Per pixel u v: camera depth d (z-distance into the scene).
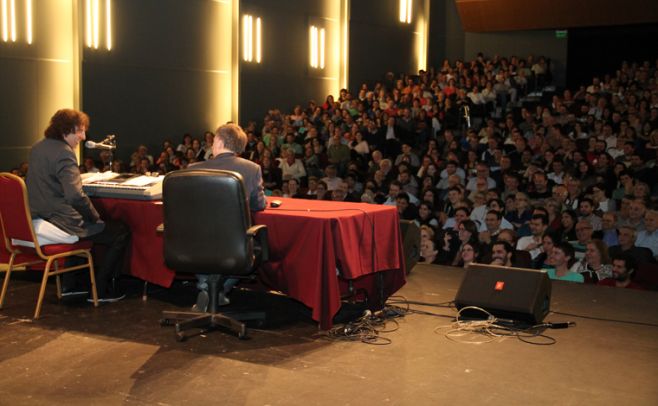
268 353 3.31
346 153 10.46
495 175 8.39
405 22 16.11
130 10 10.73
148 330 3.64
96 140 10.34
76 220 3.91
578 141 9.68
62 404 2.69
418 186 8.59
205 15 11.95
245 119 12.58
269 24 12.92
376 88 13.96
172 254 3.43
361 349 3.39
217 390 2.84
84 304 4.14
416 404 2.71
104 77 10.41
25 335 3.54
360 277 3.95
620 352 3.38
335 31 14.48
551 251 5.17
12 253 3.94
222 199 3.30
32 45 9.62
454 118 12.27
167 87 11.39
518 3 15.19
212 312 3.64
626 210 6.07
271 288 3.82
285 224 3.63
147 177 4.33
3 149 9.37
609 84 12.64
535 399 2.78
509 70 14.31
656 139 8.73
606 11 14.48
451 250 5.91
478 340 3.56
